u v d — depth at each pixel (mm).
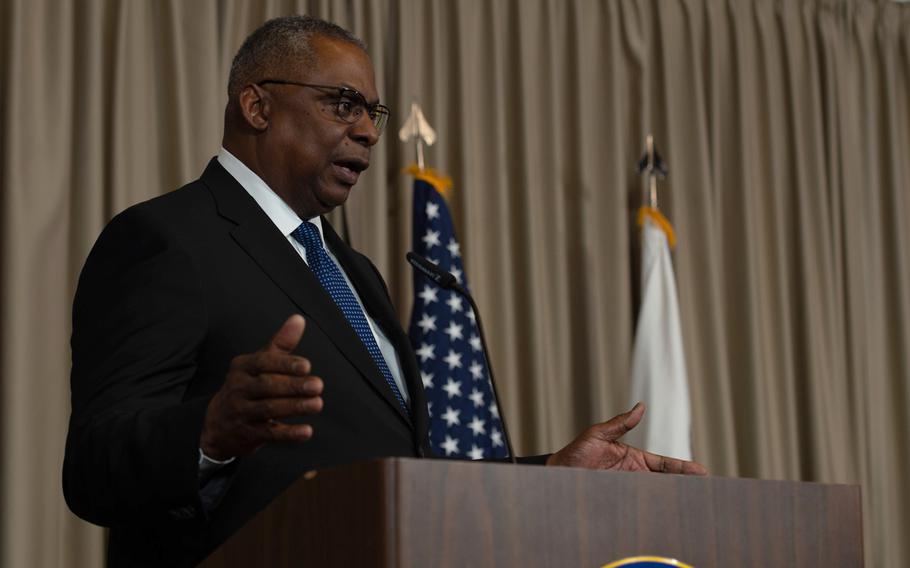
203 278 3316
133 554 3135
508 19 8953
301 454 3176
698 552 2479
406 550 2123
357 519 2178
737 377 9203
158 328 3127
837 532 2738
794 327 9602
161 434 2637
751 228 9406
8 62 6949
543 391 8305
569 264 8828
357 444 3271
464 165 8438
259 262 3461
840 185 10078
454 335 7586
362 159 3951
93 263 3367
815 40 10250
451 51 8672
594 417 8508
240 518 3025
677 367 8461
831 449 9375
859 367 9766
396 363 3916
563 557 2289
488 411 7551
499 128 8656
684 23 9641
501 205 8523
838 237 9938
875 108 10469
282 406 2404
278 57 3957
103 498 2768
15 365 6602
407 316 7918
